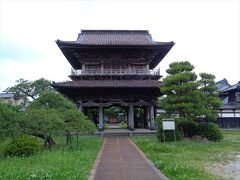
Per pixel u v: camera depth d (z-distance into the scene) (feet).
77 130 80.18
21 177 43.37
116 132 137.69
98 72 146.10
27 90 243.40
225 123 170.50
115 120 276.82
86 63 150.00
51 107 88.12
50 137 84.43
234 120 171.42
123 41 151.12
